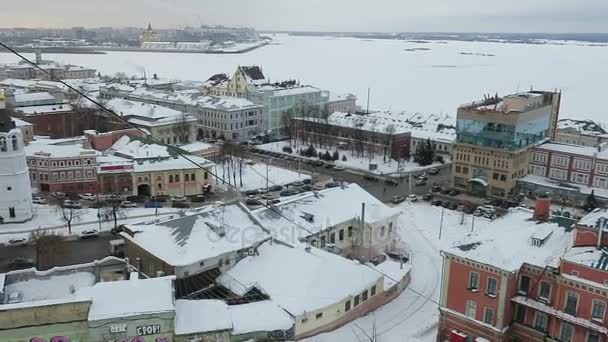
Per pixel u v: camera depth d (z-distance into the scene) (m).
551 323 66.12
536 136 157.25
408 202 143.75
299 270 81.50
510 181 147.88
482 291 69.56
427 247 112.19
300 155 191.38
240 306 75.19
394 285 89.31
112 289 67.56
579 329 63.81
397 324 81.38
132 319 63.88
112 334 63.66
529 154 155.88
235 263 85.69
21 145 119.12
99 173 139.38
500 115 145.62
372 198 110.94
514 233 73.12
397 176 168.25
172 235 86.94
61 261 102.69
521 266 67.81
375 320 82.31
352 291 80.44
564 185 148.50
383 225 105.56
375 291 85.06
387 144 186.25
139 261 86.56
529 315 68.62
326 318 77.50
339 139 198.75
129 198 138.88
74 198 137.75
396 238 111.62
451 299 72.69
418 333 79.06
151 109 197.12
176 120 190.88
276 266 83.00
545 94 164.25
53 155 137.88
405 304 87.81
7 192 118.38
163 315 64.69
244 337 70.25
